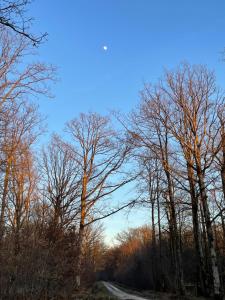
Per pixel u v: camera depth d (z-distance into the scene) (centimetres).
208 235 2112
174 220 2819
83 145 2928
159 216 3766
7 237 1384
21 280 1307
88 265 2453
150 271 5784
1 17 696
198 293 2616
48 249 1520
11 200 2114
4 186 2000
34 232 1518
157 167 2538
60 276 1605
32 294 1338
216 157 2202
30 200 2150
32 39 731
